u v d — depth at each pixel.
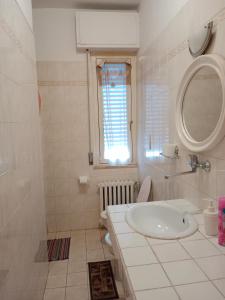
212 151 1.29
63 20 2.79
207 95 1.31
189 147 1.47
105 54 2.90
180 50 1.63
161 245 1.05
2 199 1.07
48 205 2.97
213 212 1.13
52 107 2.87
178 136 1.65
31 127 1.73
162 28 1.98
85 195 3.02
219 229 1.04
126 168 3.07
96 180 3.02
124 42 2.76
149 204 1.59
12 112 1.27
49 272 2.17
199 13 1.36
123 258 0.95
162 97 2.03
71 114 2.90
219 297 0.73
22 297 1.33
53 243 2.71
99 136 3.01
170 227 1.48
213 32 1.23
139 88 2.83
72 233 2.96
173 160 1.83
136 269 0.87
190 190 1.57
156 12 2.12
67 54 2.83
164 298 0.73
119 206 1.57
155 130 2.26
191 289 0.76
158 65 2.11
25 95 1.59
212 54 1.22
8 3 1.27
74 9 2.79
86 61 2.86
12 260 1.18
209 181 1.33
